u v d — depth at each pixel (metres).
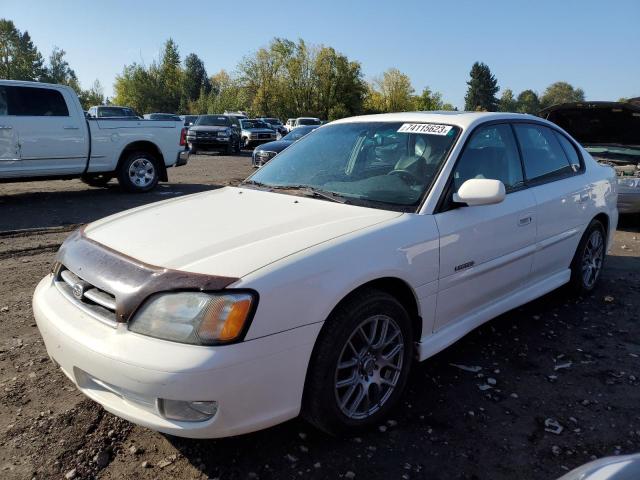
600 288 5.14
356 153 3.70
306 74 64.31
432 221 3.04
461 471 2.51
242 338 2.23
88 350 2.34
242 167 17.50
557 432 2.81
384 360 2.84
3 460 2.56
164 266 2.41
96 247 2.75
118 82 66.12
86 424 2.84
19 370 3.40
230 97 66.94
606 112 7.71
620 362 3.60
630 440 2.75
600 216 4.88
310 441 2.73
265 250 2.49
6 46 73.50
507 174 3.76
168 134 11.14
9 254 6.13
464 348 3.81
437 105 98.31
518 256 3.71
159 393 2.17
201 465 2.55
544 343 3.90
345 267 2.55
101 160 10.25
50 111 9.51
